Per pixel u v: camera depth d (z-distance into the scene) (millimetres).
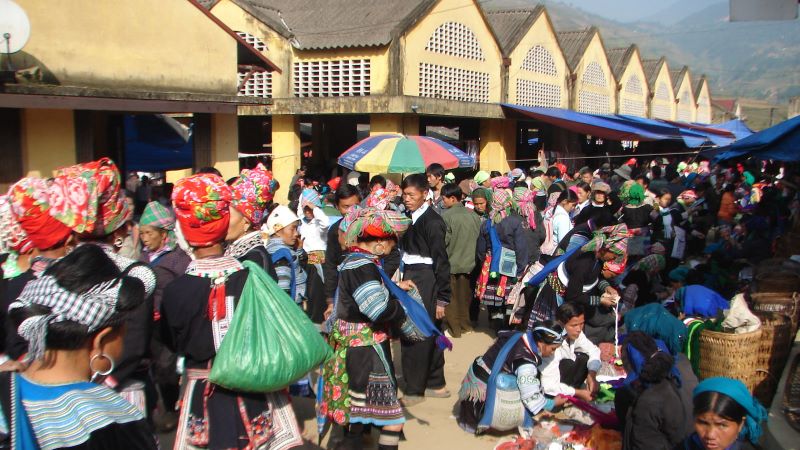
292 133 16938
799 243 8539
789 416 4879
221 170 11664
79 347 2197
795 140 9656
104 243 3615
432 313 6387
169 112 10609
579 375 5586
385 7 16734
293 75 16734
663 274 9359
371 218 4316
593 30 27531
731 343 4988
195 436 3227
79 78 9117
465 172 20203
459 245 7844
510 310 7523
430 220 6398
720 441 3309
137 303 2383
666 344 4965
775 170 21484
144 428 2260
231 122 11797
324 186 11922
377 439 5203
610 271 5926
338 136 20672
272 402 3320
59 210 3328
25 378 2162
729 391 3289
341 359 4367
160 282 4355
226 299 3195
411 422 5539
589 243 6027
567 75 25125
